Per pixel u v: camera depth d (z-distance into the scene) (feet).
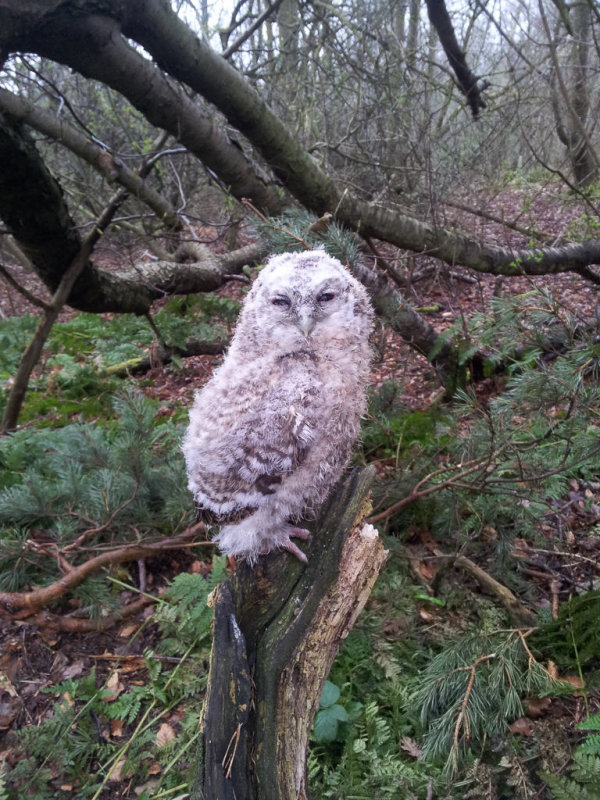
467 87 24.56
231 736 6.42
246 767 6.52
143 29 12.74
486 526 13.65
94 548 13.04
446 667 10.77
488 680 10.11
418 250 20.42
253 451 7.45
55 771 10.04
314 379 7.99
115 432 17.85
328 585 7.09
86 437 15.35
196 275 24.52
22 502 13.85
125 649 12.41
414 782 9.10
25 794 9.67
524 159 37.01
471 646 10.93
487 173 32.55
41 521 14.55
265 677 6.69
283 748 6.64
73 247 17.84
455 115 27.09
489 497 12.75
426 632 11.89
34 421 20.49
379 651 11.29
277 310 8.46
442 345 16.57
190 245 31.09
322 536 7.57
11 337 29.37
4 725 10.93
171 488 14.56
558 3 22.99
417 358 22.74
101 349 28.27
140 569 13.91
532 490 12.00
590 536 13.87
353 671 11.10
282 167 16.90
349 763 9.36
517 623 11.62
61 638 12.66
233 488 7.48
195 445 8.06
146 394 23.91
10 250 30.73
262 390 7.94
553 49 22.45
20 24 11.23
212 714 6.51
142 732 10.71
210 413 8.11
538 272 23.62
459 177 29.30
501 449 11.63
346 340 8.54
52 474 16.07
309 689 6.93
